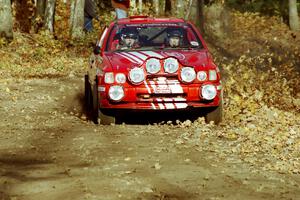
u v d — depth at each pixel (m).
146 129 15.53
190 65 15.67
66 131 15.24
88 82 19.59
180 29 17.50
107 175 10.70
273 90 22.59
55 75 28.20
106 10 50.62
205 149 13.08
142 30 17.45
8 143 13.73
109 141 13.89
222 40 47.22
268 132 15.30
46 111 18.73
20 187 9.91
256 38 49.38
